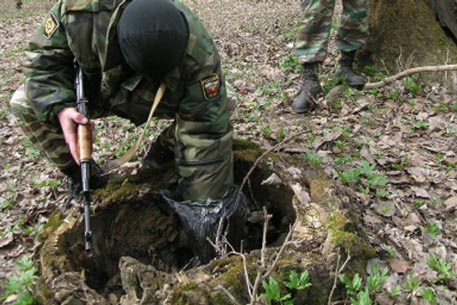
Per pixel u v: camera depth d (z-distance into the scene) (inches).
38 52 103.3
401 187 140.6
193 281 87.2
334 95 187.5
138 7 90.8
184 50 96.5
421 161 150.6
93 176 121.9
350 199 121.3
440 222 126.3
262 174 123.1
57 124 108.7
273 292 85.7
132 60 92.8
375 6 212.8
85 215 93.0
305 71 181.6
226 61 240.1
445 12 200.2
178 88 102.2
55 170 156.9
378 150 156.5
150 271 88.9
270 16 307.3
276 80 210.4
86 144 98.0
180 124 107.3
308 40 178.4
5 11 564.7
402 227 123.6
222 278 86.9
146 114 115.0
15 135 181.6
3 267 119.0
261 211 122.6
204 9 340.8
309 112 180.5
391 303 96.9
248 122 176.6
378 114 177.0
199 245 105.7
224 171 108.7
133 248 118.1
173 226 118.2
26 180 153.7
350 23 187.9
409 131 166.2
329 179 116.1
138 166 146.3
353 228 103.9
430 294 96.5
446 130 166.1
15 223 134.6
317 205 106.3
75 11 96.6
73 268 103.1
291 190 117.1
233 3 358.9
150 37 89.8
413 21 206.5
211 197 108.3
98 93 110.9
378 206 130.3
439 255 114.4
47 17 103.0
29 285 97.0
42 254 97.4
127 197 113.3
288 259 93.1
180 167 108.3
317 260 93.5
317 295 92.7
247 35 275.9
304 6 175.9
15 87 233.8
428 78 196.7
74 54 100.9
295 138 162.7
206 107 103.5
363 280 98.5
